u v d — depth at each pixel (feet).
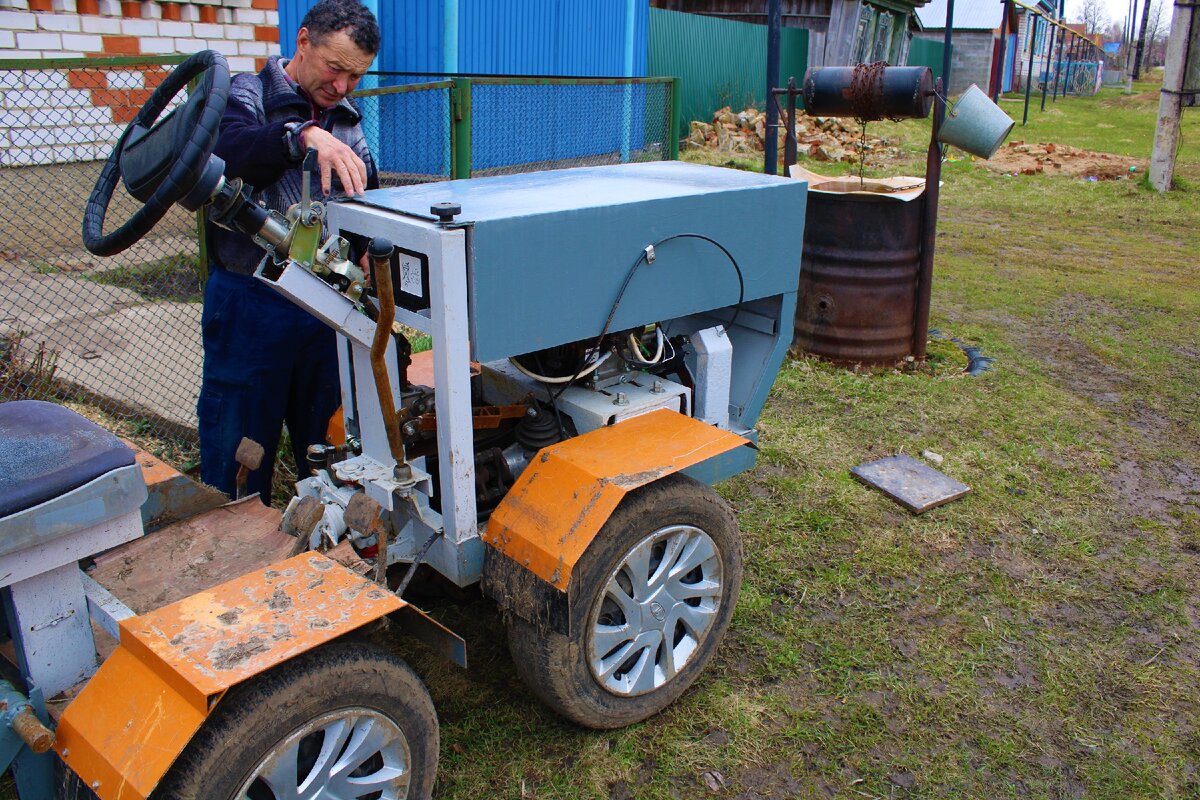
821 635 10.26
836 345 18.62
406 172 23.36
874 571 11.56
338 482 8.20
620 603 8.01
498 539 7.65
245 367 9.89
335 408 10.73
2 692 5.83
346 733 6.29
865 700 9.28
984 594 11.20
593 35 38.68
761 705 9.09
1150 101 109.29
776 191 9.24
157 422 13.37
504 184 9.07
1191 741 8.91
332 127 9.95
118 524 6.22
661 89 24.27
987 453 14.98
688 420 8.64
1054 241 31.81
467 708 8.85
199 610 6.10
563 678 7.77
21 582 5.93
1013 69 134.82
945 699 9.34
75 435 6.31
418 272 7.16
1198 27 39.65
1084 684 9.66
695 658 8.95
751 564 11.55
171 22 18.71
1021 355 19.77
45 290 15.61
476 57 32.22
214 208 6.86
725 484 13.58
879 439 15.39
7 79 15.76
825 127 55.31
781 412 16.30
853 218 17.69
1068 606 11.03
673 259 8.46
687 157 46.60
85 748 5.62
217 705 5.73
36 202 15.52
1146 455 15.20
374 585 6.49
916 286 18.54
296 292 7.06
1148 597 11.28
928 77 16.52
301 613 6.11
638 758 8.34
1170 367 19.31
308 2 28.09
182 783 5.54
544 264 7.41
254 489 10.43
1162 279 26.48
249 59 20.40
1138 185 42.98
